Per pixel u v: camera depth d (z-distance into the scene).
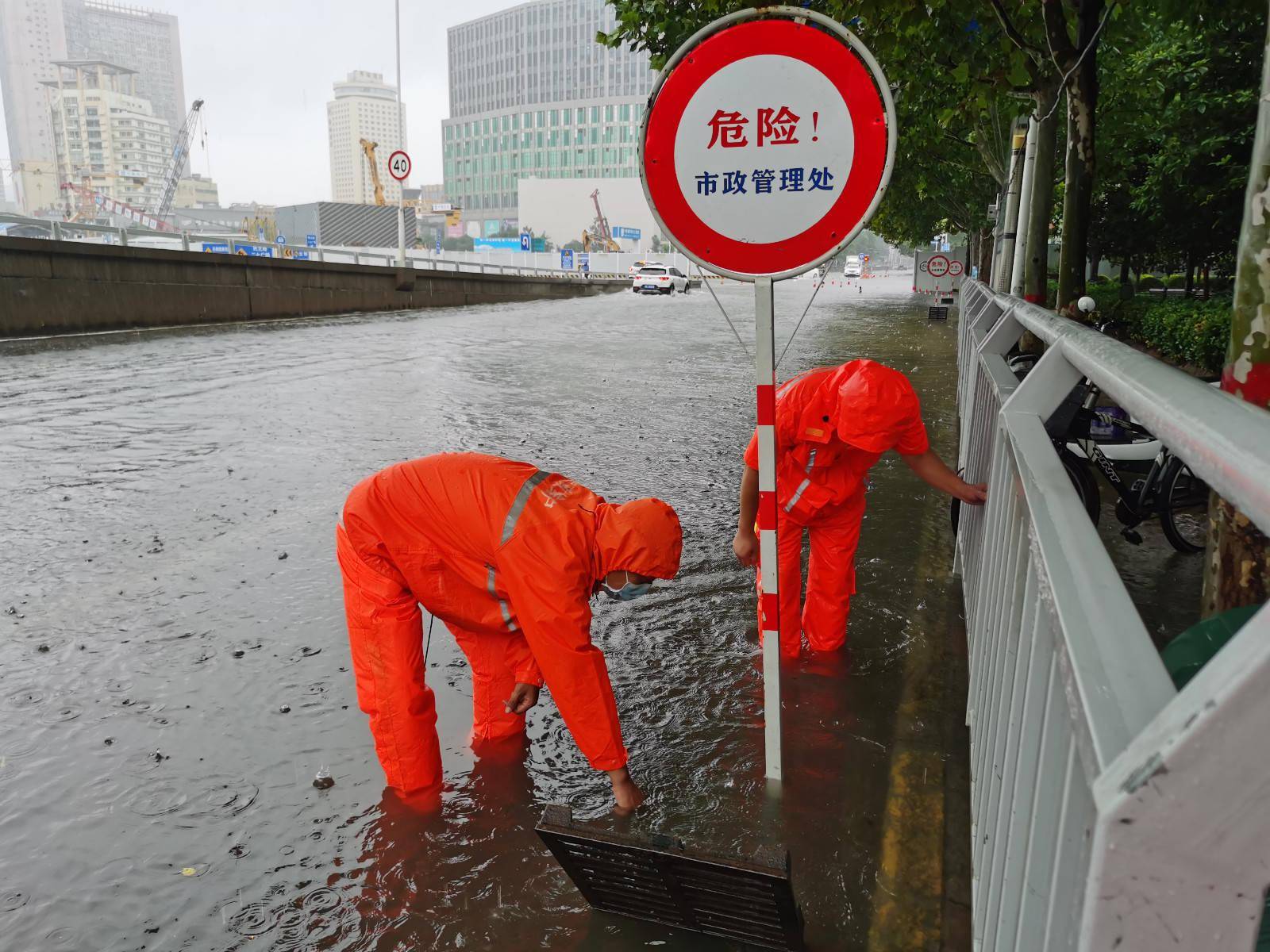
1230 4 7.35
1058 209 20.42
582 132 136.62
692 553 4.78
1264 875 0.65
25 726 3.12
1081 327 2.06
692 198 2.31
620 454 7.00
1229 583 1.91
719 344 16.09
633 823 2.56
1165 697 0.84
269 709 3.23
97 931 2.20
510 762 2.91
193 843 2.52
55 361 11.93
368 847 2.50
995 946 1.47
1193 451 0.83
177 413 8.38
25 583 4.33
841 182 2.21
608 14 136.00
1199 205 14.05
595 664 2.39
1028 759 1.33
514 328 19.61
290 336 16.39
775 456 2.46
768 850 1.95
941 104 11.76
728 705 3.21
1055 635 1.13
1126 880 0.70
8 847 2.51
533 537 2.28
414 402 9.24
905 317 22.91
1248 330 1.74
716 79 2.22
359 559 2.55
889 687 3.31
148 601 4.14
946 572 4.35
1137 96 12.27
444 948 2.14
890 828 2.48
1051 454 1.85
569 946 2.13
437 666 3.63
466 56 153.88
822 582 3.49
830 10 8.48
